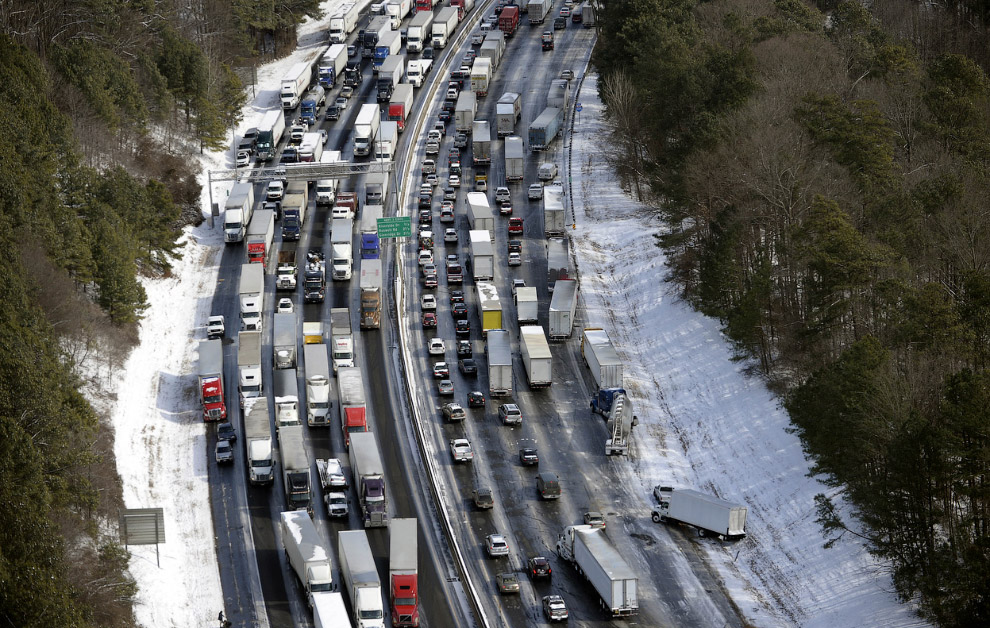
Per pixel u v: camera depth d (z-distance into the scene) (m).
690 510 184.00
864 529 168.88
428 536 183.38
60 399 180.38
